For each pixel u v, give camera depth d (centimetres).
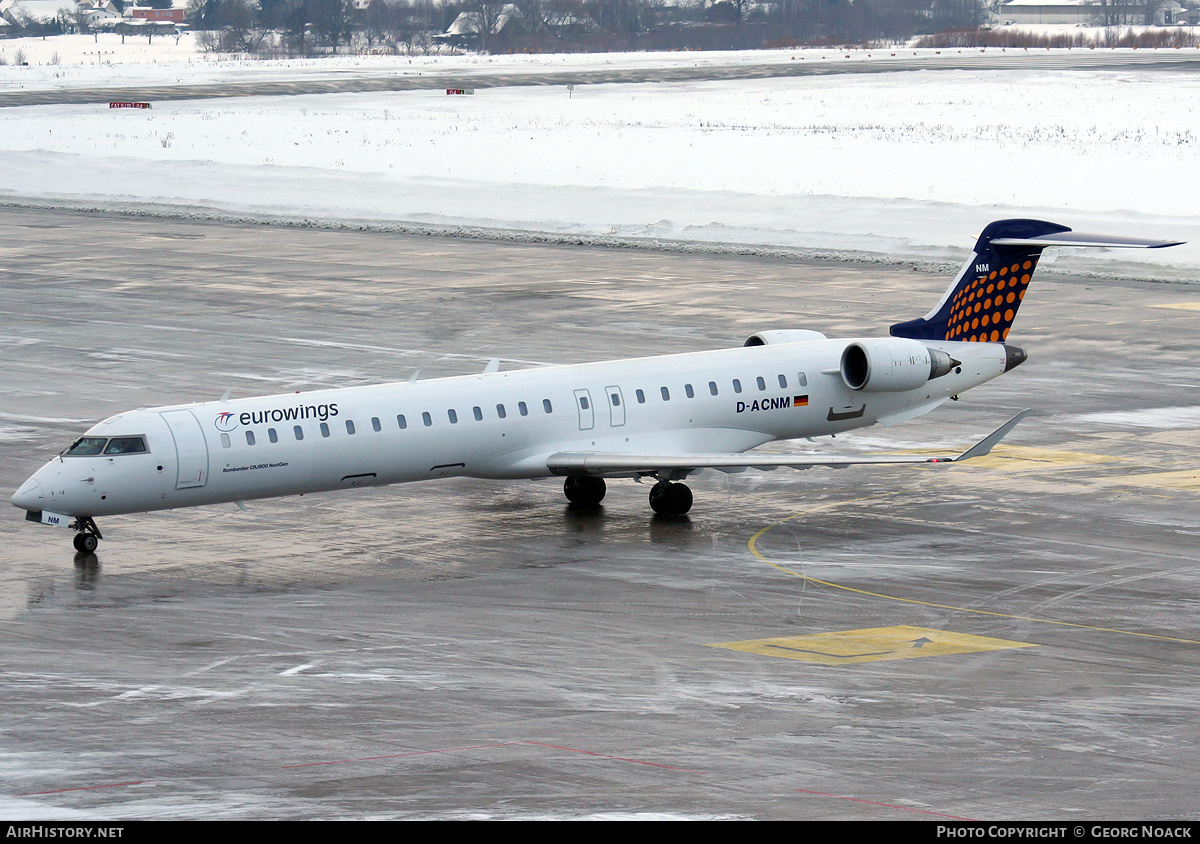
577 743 5878
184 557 9181
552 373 10312
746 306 18512
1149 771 5622
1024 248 11612
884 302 18762
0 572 8769
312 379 14438
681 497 10294
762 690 6694
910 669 7075
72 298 19350
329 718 6203
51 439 12169
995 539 9731
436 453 9669
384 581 8681
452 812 5041
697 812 5072
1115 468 11612
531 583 8650
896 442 12362
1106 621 7975
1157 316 18012
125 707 6341
